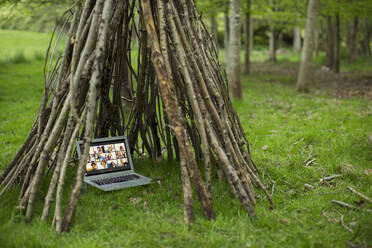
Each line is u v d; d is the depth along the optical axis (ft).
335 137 16.99
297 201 10.23
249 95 31.32
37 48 42.88
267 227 8.45
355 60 65.67
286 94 31.99
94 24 9.27
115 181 10.69
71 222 8.50
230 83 28.35
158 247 7.63
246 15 48.73
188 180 8.82
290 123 20.45
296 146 15.88
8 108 25.21
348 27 67.56
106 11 9.23
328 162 13.56
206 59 10.50
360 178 11.94
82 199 9.94
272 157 14.32
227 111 10.89
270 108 25.43
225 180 10.89
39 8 23.04
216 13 41.45
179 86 10.89
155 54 9.10
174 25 9.55
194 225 8.42
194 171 8.80
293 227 8.57
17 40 46.11
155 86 12.24
